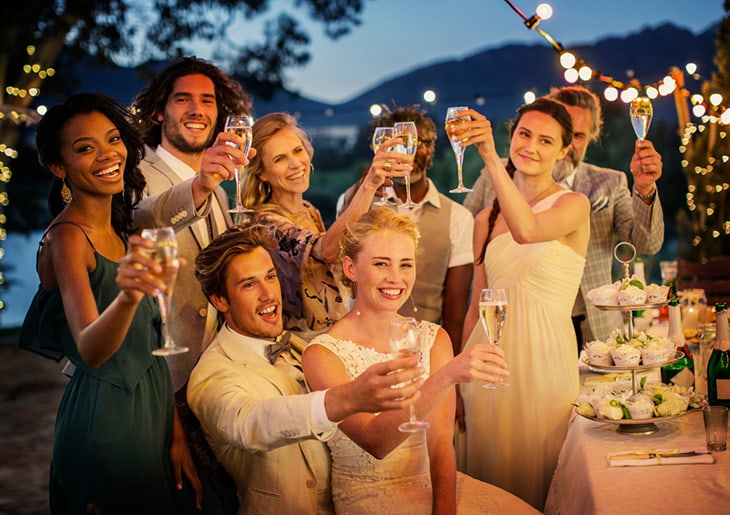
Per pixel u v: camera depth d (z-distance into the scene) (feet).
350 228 9.33
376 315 9.37
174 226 9.72
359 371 9.23
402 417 8.04
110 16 46.73
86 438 8.59
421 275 14.42
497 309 8.67
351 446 9.22
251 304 9.46
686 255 22.04
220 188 12.04
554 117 11.80
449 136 10.61
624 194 14.48
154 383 9.01
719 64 18.95
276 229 11.18
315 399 7.87
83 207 8.77
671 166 60.54
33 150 56.80
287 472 9.23
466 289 14.73
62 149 8.56
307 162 12.06
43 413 25.63
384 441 8.25
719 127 19.66
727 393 10.03
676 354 10.06
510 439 11.93
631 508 7.57
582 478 8.71
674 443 9.18
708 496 7.67
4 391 28.81
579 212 11.57
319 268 11.14
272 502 9.25
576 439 9.80
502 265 12.08
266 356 9.68
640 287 10.25
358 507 9.19
